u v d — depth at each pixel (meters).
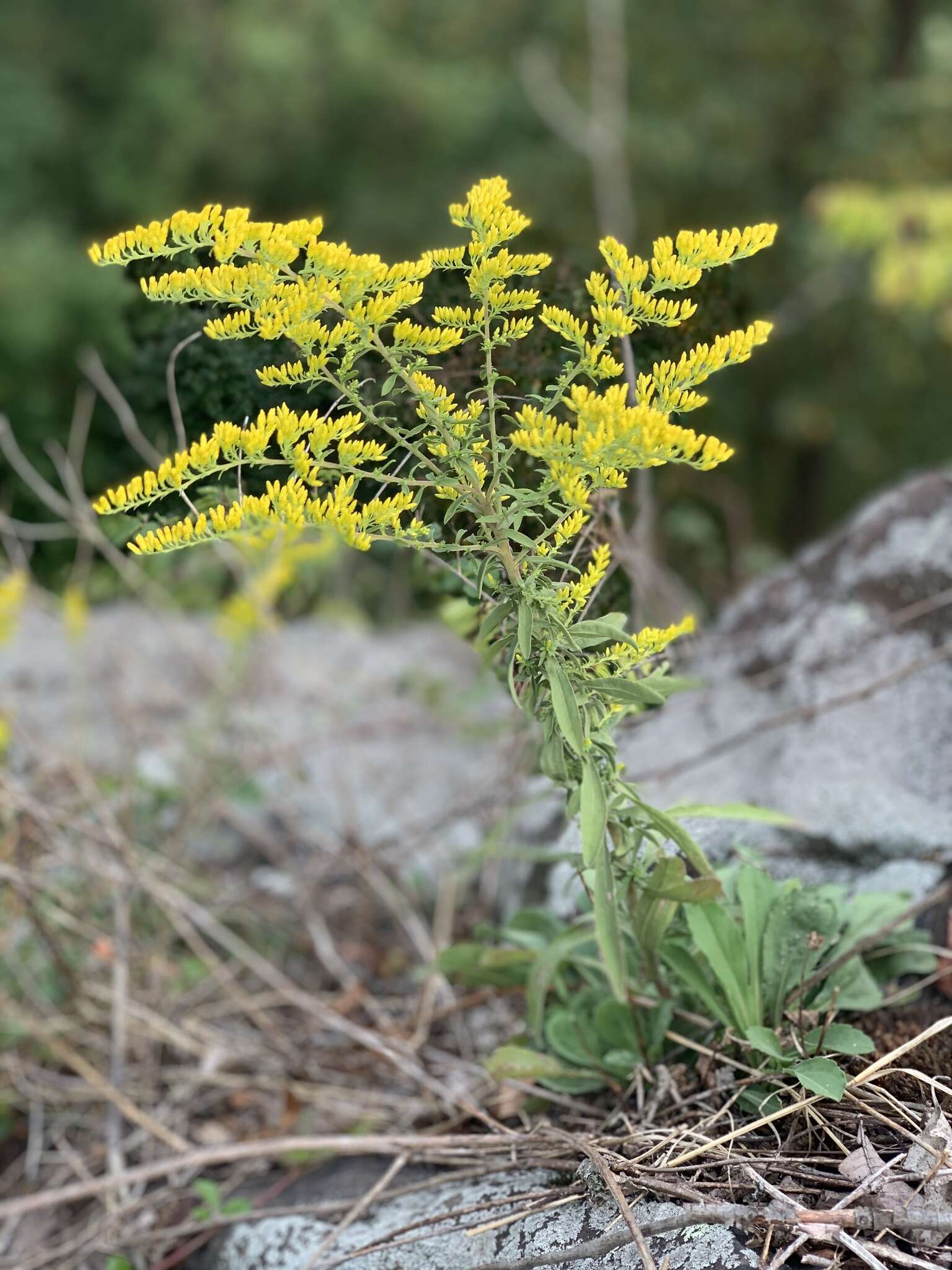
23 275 8.37
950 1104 1.43
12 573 2.84
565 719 1.32
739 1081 1.50
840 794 2.09
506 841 2.60
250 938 2.71
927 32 8.09
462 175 10.90
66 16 11.46
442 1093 1.96
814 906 1.62
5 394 5.99
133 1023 2.31
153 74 10.99
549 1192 1.48
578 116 9.41
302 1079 2.18
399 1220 1.60
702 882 1.45
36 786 2.72
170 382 1.84
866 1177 1.31
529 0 11.47
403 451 1.63
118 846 2.33
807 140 9.35
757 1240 1.28
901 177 8.42
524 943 1.91
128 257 1.16
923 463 9.36
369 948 2.64
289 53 10.61
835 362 8.91
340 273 1.16
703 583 3.93
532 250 1.85
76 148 10.97
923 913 1.86
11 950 2.34
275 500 1.22
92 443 3.08
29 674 3.69
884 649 2.40
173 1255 1.86
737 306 1.94
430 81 10.88
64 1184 2.13
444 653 4.11
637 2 9.83
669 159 9.15
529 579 1.32
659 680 1.43
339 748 3.34
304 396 1.67
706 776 2.29
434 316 1.28
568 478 1.18
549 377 1.76
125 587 3.37
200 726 3.30
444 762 3.29
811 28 9.28
